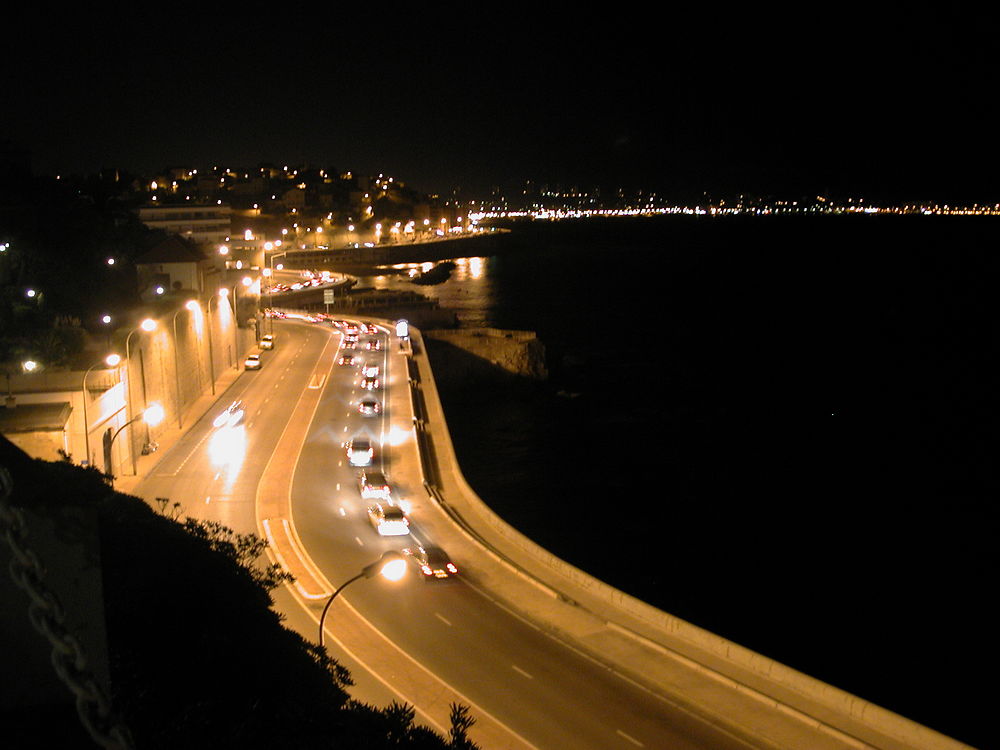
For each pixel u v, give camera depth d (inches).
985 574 1782.7
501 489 2314.2
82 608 156.5
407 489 1813.5
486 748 863.1
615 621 1218.0
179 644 505.4
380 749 466.9
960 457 2635.3
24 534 120.0
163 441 2105.1
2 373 1628.9
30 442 1406.3
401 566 838.5
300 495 1750.7
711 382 3732.8
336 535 1551.4
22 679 146.9
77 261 2851.9
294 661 596.1
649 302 6599.4
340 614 1226.0
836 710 947.3
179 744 386.0
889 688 1346.0
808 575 1766.7
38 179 3521.2
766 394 3489.2
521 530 2005.4
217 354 2920.8
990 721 1261.1
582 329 5295.3
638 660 1097.4
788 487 2332.7
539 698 982.4
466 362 3693.4
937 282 7657.5
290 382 2837.1
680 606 1621.6
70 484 603.8
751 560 1845.5
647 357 4347.9
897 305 6220.5
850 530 2025.1
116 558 585.0
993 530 2033.7
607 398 3435.0
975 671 1392.7
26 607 146.5
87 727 117.6
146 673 436.1
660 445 2743.6
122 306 2581.2
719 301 6614.2
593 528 2021.4
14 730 144.4
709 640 1114.1
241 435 2180.1
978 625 1553.9
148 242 3371.1
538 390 3590.1
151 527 673.0
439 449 2094.0
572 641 1154.0
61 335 1953.7
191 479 1840.6
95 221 3299.7
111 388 1750.7
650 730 912.3
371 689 994.7
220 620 592.4
